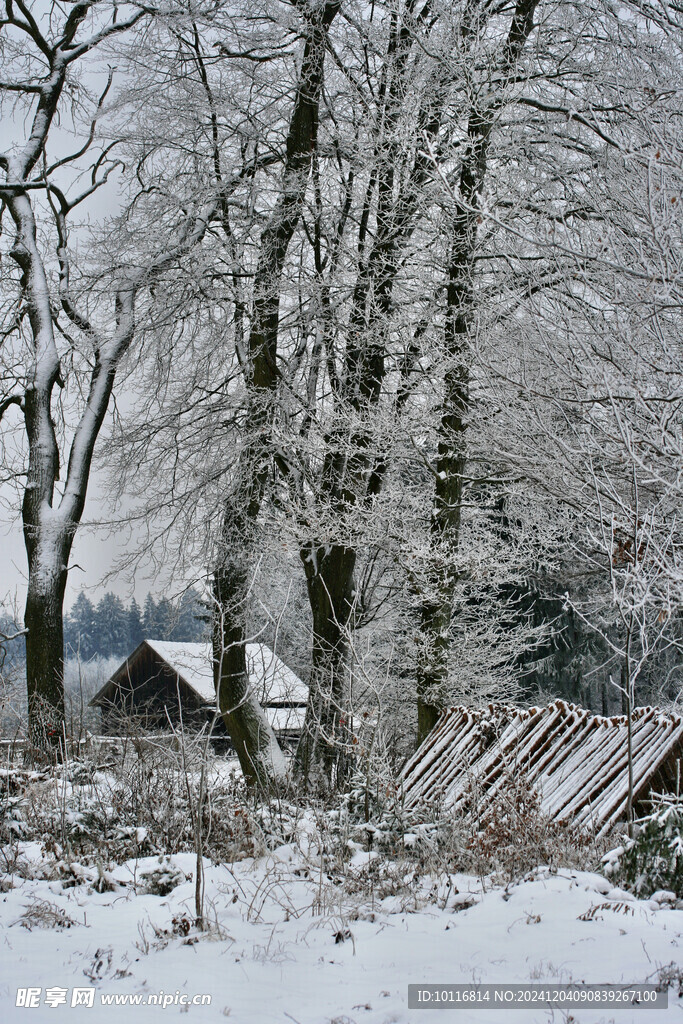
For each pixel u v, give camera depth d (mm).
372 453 13273
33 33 17266
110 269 14086
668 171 8266
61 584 16062
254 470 13523
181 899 6145
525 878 6141
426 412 13078
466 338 11344
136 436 14297
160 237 14039
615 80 11688
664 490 8375
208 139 14211
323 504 12984
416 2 13469
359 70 14000
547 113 12820
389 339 13719
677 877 5613
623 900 5426
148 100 14172
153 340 14117
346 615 13680
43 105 17562
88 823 7551
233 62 13898
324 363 14328
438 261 13070
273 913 5898
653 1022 3625
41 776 9109
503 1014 3869
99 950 4910
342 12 13570
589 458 8500
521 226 10062
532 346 9430
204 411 14383
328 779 11328
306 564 13992
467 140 12219
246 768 11906
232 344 14562
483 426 11391
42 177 17703
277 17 13531
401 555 13297
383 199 13352
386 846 7336
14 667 13844
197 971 4664
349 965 4777
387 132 12766
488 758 9328
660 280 7844
